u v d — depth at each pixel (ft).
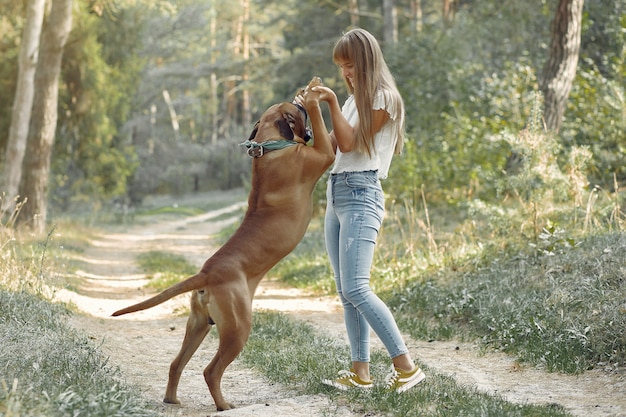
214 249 65.51
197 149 182.39
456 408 14.07
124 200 147.13
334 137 15.87
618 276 22.68
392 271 33.58
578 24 44.96
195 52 174.50
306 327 24.34
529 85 52.80
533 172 32.24
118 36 83.97
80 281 37.76
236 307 14.61
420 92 61.93
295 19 127.75
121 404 13.10
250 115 204.13
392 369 16.22
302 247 48.01
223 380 17.90
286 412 14.25
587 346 19.12
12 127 59.47
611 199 34.42
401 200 53.62
